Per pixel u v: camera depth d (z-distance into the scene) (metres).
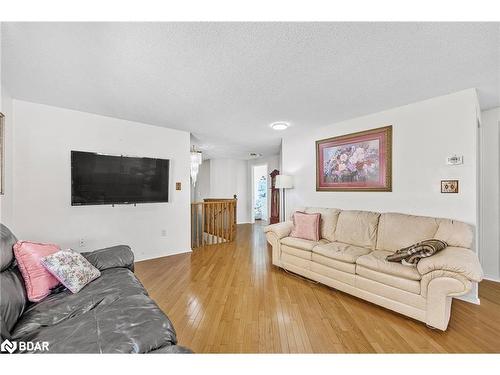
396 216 2.62
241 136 4.38
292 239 3.08
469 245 2.08
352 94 2.44
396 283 1.98
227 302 2.27
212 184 7.60
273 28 1.42
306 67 1.88
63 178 2.92
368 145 3.11
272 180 6.04
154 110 2.96
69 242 2.97
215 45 1.59
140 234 3.60
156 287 2.63
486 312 2.06
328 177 3.65
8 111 2.43
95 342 1.04
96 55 1.71
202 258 3.75
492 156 2.79
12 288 1.32
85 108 2.90
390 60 1.78
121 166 3.34
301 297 2.38
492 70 1.94
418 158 2.67
